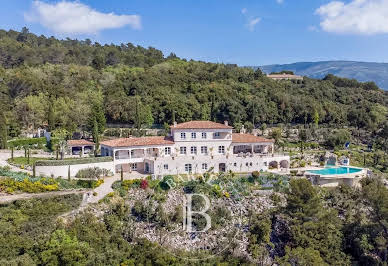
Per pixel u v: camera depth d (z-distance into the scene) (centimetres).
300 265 5203
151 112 13138
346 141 11862
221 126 8575
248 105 13262
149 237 5484
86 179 6881
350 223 6297
